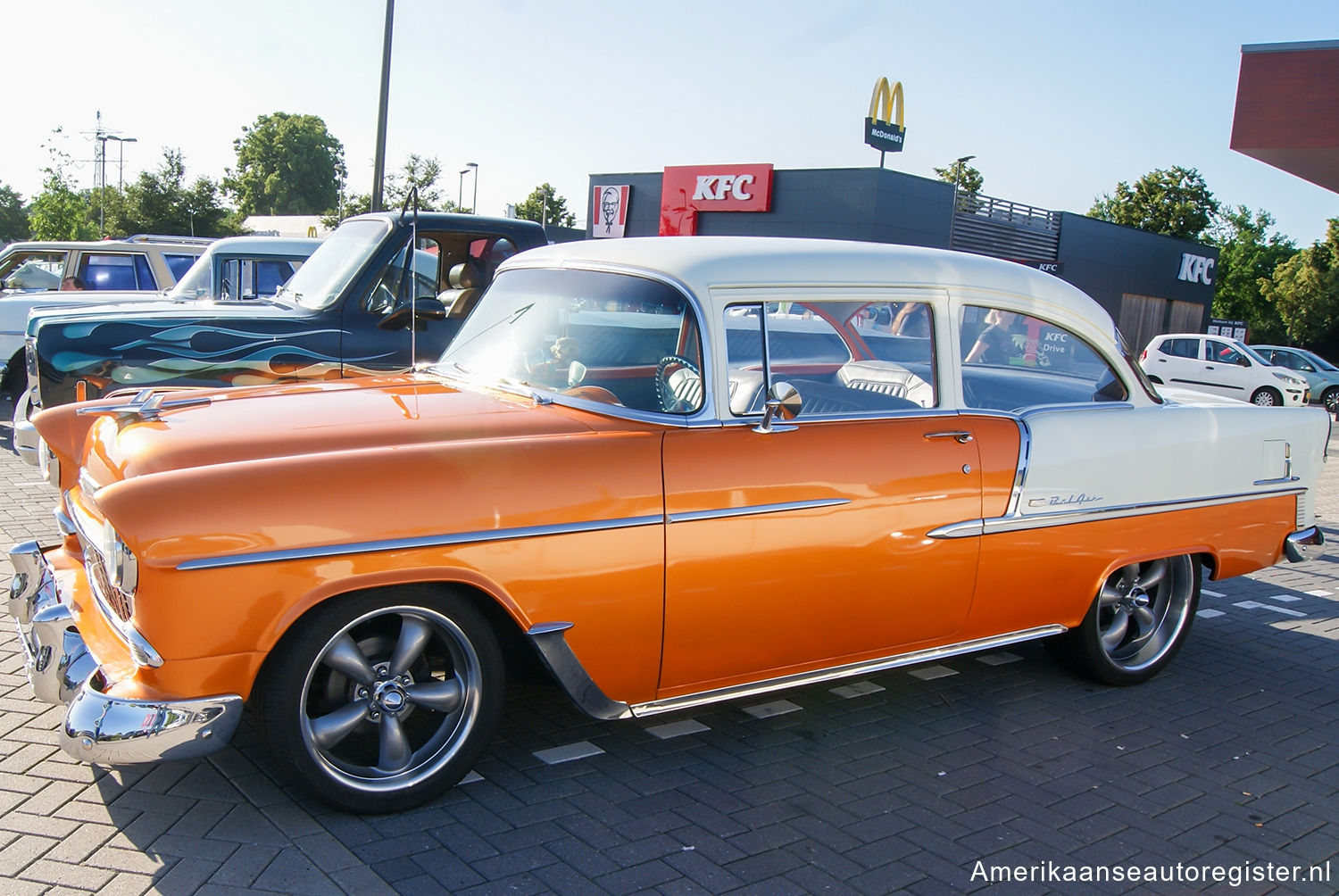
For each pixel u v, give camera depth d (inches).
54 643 123.2
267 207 4650.6
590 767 141.3
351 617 117.8
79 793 124.5
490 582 122.3
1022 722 167.3
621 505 129.1
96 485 126.3
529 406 141.8
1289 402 840.3
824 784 140.6
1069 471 167.5
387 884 109.0
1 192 3860.7
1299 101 523.2
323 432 126.6
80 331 231.3
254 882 107.5
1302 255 2546.8
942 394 158.9
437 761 126.6
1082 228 1535.4
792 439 142.6
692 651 137.5
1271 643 222.2
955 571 157.2
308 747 117.9
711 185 1409.9
